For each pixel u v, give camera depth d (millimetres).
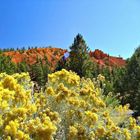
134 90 19547
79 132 5234
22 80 6465
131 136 6281
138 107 14734
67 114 5613
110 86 20766
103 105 6520
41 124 4371
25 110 4531
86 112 5512
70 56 21391
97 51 62031
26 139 4168
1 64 26703
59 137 5180
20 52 58438
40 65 29266
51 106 5789
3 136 4207
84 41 21844
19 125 4410
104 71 33125
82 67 20812
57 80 6762
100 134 5426
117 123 7883
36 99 6180
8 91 4836
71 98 5832
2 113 4516
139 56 22906
